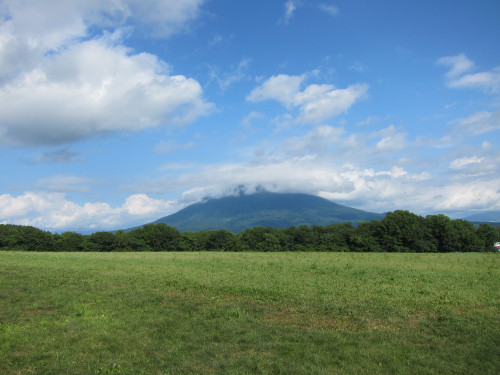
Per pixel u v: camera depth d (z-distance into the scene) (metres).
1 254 46.12
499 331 11.53
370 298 16.27
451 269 27.30
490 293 17.17
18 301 15.92
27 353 9.79
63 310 14.38
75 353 9.86
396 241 93.31
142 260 36.44
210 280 21.73
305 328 12.15
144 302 15.79
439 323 12.47
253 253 51.00
